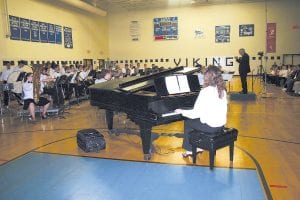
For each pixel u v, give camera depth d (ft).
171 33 59.16
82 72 34.42
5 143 16.49
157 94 12.53
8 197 9.92
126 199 9.58
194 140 12.07
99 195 9.92
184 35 58.75
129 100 13.29
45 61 40.19
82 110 27.50
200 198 9.50
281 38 55.83
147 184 10.67
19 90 27.07
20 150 15.11
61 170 12.23
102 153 14.37
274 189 10.03
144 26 60.18
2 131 19.48
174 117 12.55
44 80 27.14
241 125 19.67
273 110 25.12
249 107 26.91
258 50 56.75
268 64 56.80
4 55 32.78
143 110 12.51
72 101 33.30
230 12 56.70
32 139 17.28
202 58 58.65
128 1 53.01
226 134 11.85
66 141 16.67
